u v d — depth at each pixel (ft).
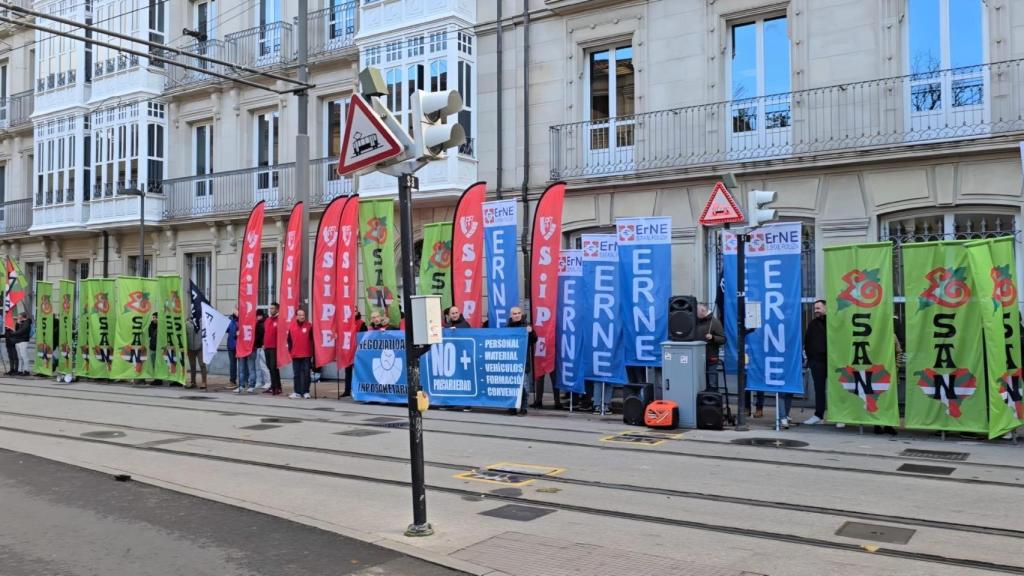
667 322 42.06
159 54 80.89
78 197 85.71
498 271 46.65
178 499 24.62
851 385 35.81
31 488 26.22
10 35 98.78
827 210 46.26
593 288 43.27
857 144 45.24
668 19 52.54
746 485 25.59
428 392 46.03
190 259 80.84
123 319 63.98
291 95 72.79
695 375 37.96
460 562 18.07
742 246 37.35
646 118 52.75
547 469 28.30
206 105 79.20
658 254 42.34
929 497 23.80
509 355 43.68
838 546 19.13
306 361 53.57
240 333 57.06
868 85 45.29
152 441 35.32
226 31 77.87
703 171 49.75
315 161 69.56
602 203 54.03
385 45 62.69
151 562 18.54
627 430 37.11
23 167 97.60
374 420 41.45
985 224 42.50
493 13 59.77
